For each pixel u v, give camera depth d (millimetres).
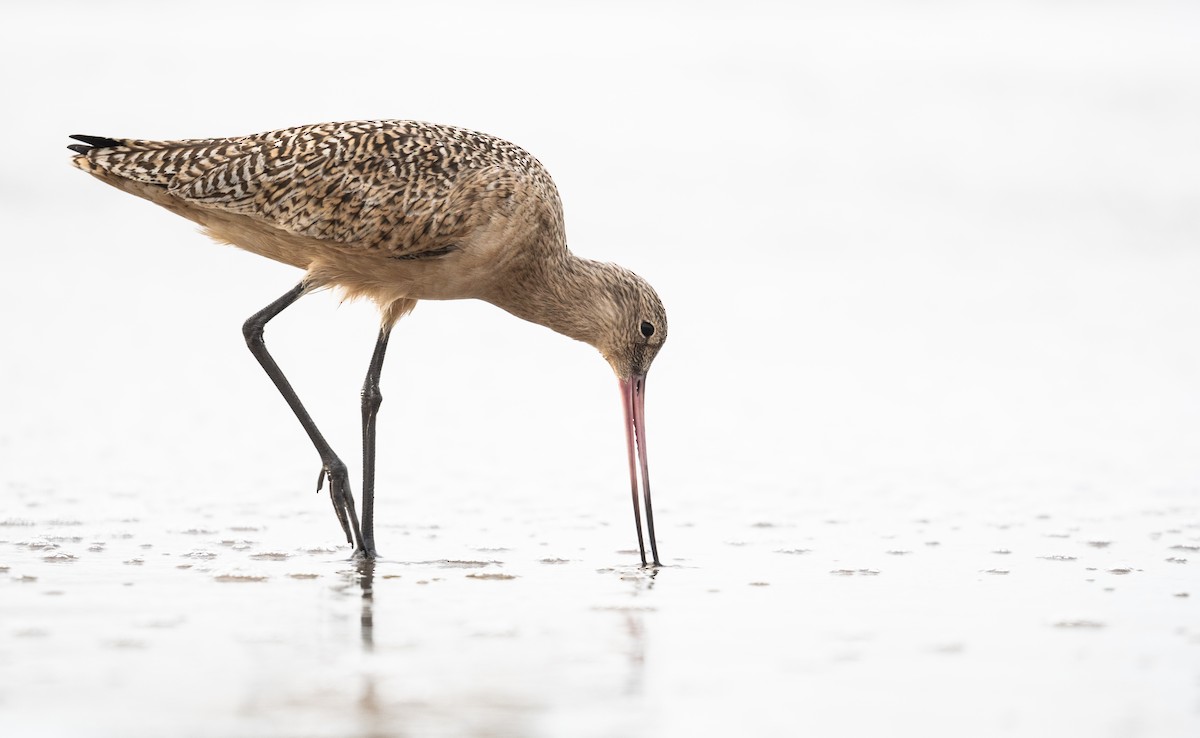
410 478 13281
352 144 10930
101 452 14000
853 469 13859
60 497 11898
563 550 10359
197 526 10945
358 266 11148
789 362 19953
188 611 8156
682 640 7730
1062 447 14984
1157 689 6883
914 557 10141
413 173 10930
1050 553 10266
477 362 19859
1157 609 8508
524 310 11742
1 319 21188
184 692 6613
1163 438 15484
